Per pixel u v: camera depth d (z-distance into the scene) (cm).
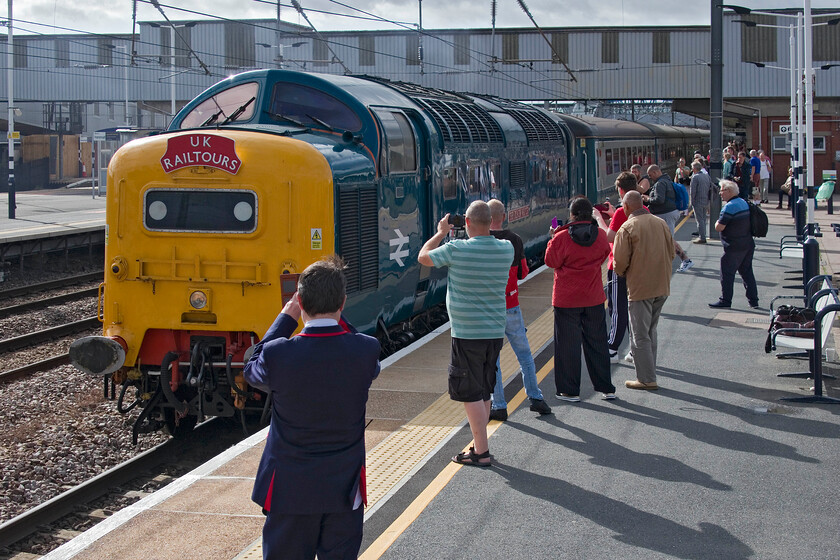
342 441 405
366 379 407
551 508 582
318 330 404
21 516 721
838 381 873
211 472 655
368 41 4791
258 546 530
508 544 530
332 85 1002
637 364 857
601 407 805
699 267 1670
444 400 829
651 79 4509
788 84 4309
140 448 937
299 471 398
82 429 983
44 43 5197
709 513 570
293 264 829
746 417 769
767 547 521
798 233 2106
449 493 609
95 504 779
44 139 5256
